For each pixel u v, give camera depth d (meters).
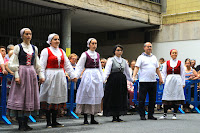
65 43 12.99
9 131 5.47
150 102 7.58
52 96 5.88
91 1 13.23
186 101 9.58
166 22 17.30
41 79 5.78
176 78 7.93
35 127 6.04
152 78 7.48
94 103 6.45
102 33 20.42
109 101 7.02
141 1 16.03
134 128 5.91
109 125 6.35
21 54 5.49
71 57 8.45
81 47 20.70
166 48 17.34
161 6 17.42
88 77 6.49
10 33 12.43
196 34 16.19
